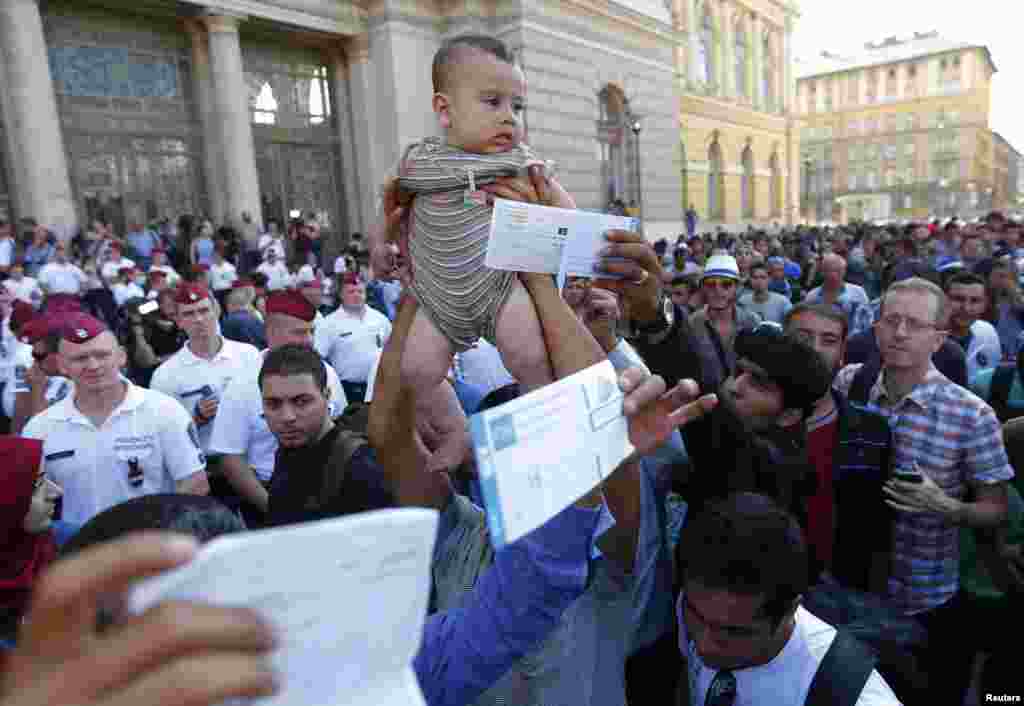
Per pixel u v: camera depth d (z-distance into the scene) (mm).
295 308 3840
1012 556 2334
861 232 17875
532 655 1525
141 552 412
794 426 2227
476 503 2107
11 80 11930
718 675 1435
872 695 1344
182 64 14758
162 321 5602
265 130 16219
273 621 501
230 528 1083
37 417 2857
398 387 1374
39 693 396
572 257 1240
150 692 393
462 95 1244
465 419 1734
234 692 411
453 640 1231
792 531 1337
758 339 2197
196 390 3873
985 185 65625
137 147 14102
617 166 22172
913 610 2510
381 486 2164
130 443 2828
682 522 2178
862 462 2473
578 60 19359
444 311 1255
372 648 569
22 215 12328
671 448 2037
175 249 13203
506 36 17547
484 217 1214
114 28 13680
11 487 1816
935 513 2330
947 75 61812
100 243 11688
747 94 33281
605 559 1467
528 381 1228
